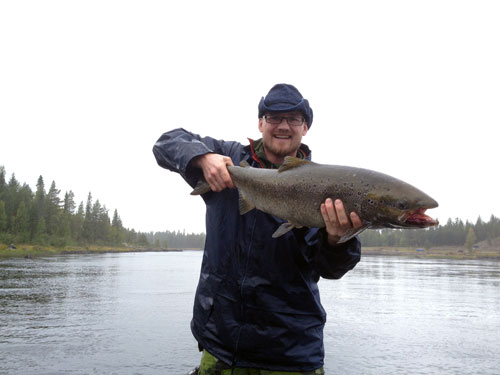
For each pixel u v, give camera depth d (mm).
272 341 1278
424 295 5906
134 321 3588
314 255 1290
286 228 1226
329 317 4059
